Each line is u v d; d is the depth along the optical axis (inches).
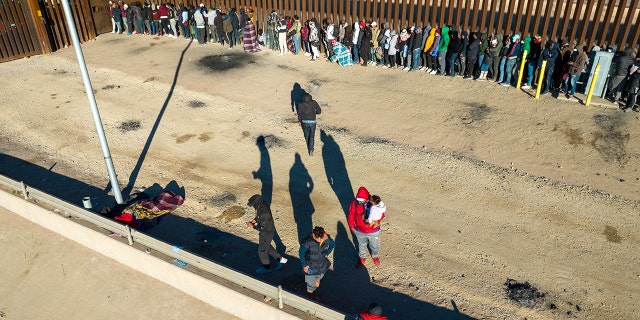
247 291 303.7
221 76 667.4
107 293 355.3
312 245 286.8
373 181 435.2
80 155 488.1
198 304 329.4
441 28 610.9
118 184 407.5
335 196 416.8
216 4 803.4
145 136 521.3
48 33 766.5
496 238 365.1
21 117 566.6
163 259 334.3
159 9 811.4
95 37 849.5
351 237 369.7
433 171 446.0
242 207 406.3
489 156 464.1
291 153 482.6
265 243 319.3
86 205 384.5
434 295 317.1
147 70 697.0
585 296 313.7
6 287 383.9
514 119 518.6
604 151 458.6
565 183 421.7
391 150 481.1
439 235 369.4
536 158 456.8
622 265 337.4
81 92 633.0
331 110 563.8
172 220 392.5
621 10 518.6
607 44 543.8
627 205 392.2
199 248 361.4
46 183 442.0
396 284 326.3
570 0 538.3
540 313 302.7
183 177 448.8
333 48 672.4
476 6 589.9
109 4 859.4
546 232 369.4
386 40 639.8
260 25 783.7
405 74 639.8
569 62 522.9
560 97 546.3
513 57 561.0
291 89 620.4
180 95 615.2
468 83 600.7
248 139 510.0
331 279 331.6
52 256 388.5
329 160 469.1
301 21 733.3
